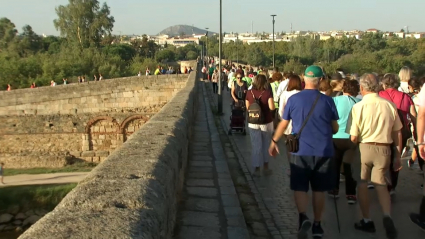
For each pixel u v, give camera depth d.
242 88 15.27
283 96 9.06
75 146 31.95
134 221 2.70
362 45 92.38
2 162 30.34
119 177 3.69
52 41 104.75
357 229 6.34
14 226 20.44
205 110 22.19
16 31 101.00
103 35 78.31
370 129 6.04
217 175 8.68
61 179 26.39
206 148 11.84
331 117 5.76
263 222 6.68
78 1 73.31
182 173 7.39
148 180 3.65
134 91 36.22
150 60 69.06
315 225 5.82
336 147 7.44
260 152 9.70
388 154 6.02
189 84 22.50
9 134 31.48
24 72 54.50
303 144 5.68
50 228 2.51
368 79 6.11
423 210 6.14
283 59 81.12
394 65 50.03
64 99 35.38
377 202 7.55
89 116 31.89
